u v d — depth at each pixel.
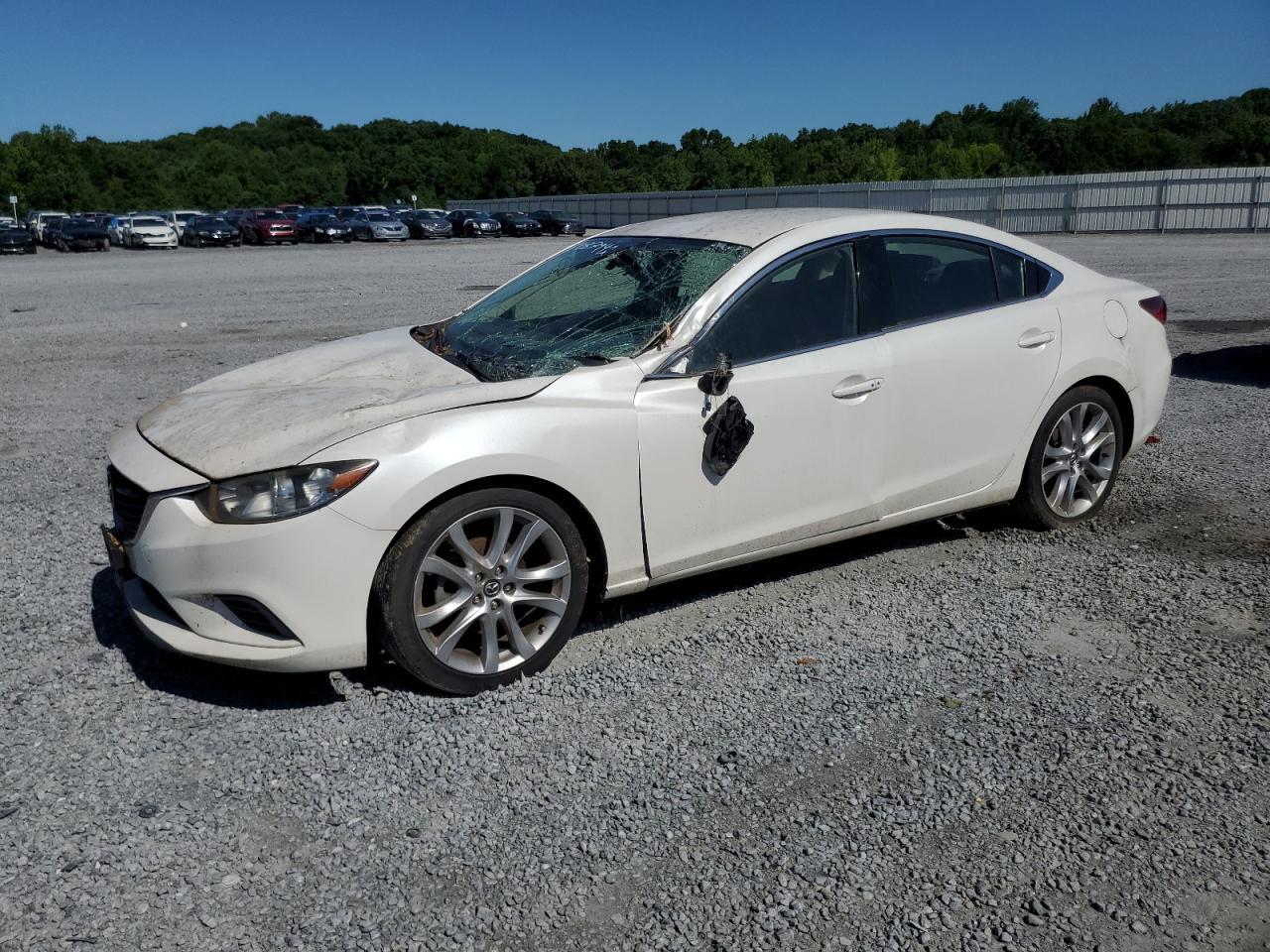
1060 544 4.84
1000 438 4.61
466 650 3.58
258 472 3.24
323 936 2.40
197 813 2.88
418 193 112.38
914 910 2.46
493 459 3.39
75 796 2.96
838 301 4.19
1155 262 22.31
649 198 60.41
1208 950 2.33
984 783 2.95
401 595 3.34
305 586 3.23
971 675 3.59
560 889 2.56
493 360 4.00
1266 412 7.47
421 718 3.37
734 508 3.95
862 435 4.19
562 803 2.90
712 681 3.59
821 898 2.50
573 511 3.69
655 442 3.72
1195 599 4.18
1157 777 2.96
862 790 2.93
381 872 2.63
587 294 4.34
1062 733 3.21
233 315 15.75
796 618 4.11
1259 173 35.44
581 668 3.70
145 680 3.66
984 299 4.61
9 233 40.31
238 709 3.46
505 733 3.27
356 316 15.27
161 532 3.32
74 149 101.56
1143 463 6.20
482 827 2.80
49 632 4.07
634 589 3.86
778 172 104.06
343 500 3.22
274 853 2.71
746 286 3.98
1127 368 4.96
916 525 5.18
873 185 46.78
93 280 25.30
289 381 4.08
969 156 107.50
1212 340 10.81
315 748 3.21
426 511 3.37
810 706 3.40
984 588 4.36
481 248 40.03
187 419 3.72
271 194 110.62
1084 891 2.52
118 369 10.57
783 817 2.82
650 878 2.59
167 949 2.37
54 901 2.52
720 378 3.77
